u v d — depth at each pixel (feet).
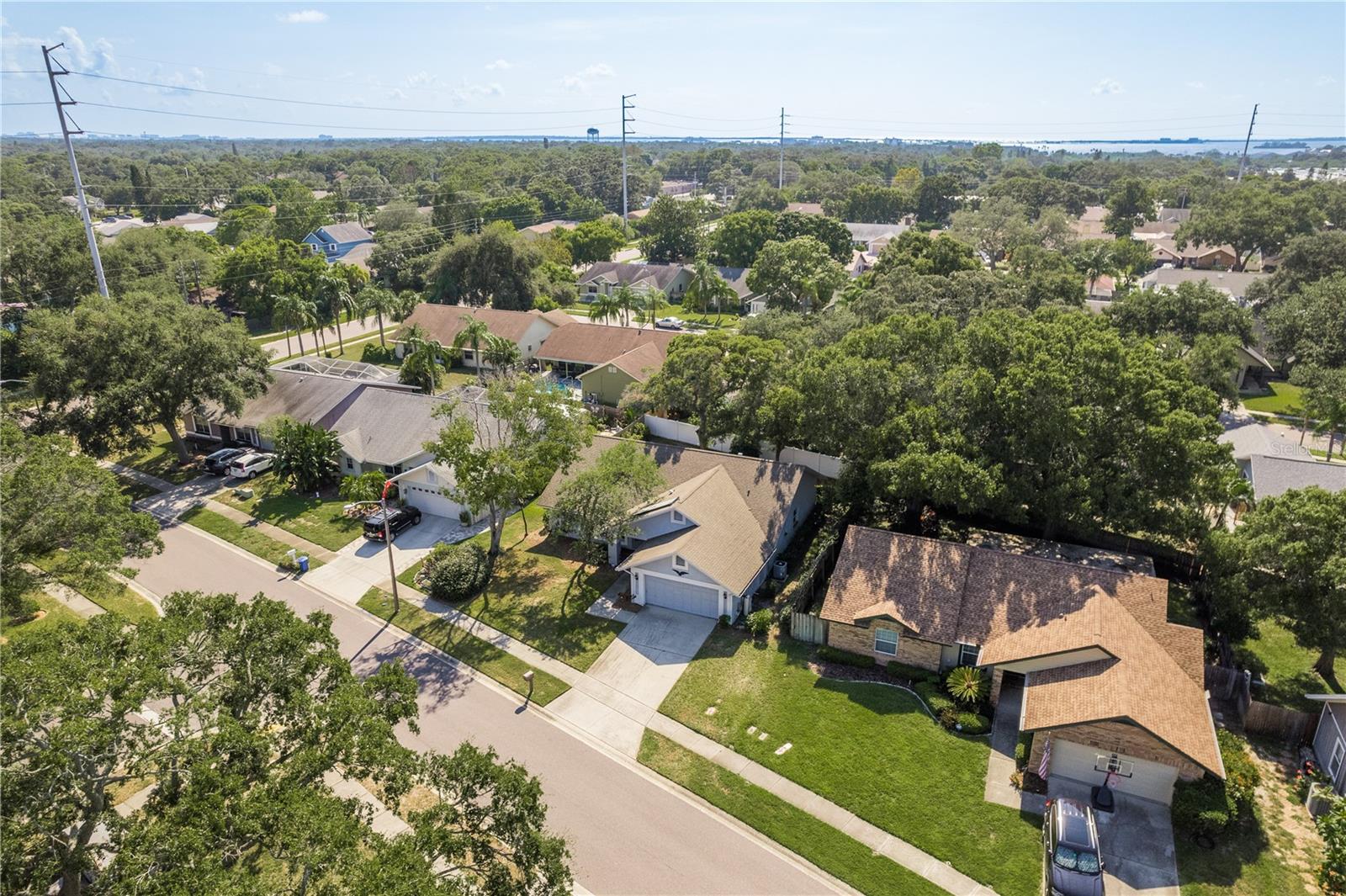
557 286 322.55
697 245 403.95
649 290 285.64
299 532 144.66
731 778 85.15
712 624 114.01
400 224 431.43
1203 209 417.69
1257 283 258.57
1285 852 74.38
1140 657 87.04
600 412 200.23
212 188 654.94
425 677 103.81
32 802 51.93
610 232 396.98
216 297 319.06
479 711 97.04
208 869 47.83
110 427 157.58
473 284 287.28
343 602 122.31
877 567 107.96
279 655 67.31
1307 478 135.64
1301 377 185.78
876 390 124.26
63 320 157.38
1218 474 110.01
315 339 265.75
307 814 51.47
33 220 328.70
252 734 60.13
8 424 108.78
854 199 541.34
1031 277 220.64
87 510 97.45
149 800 59.47
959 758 86.74
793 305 280.10
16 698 53.78
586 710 96.73
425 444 122.42
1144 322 206.18
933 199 542.57
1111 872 72.28
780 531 127.34
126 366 157.89
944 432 120.06
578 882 72.64
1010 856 74.23
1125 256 339.36
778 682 100.58
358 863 48.85
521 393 122.42
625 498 122.93
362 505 150.20
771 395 143.43
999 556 104.58
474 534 142.51
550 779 85.61
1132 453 113.39
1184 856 74.18
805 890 71.72
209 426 187.83
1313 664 103.96
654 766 87.20
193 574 130.41
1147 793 80.74
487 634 113.09
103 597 122.21
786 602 118.42
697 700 97.81
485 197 490.49
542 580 127.03
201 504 156.46
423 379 210.18
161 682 58.03
